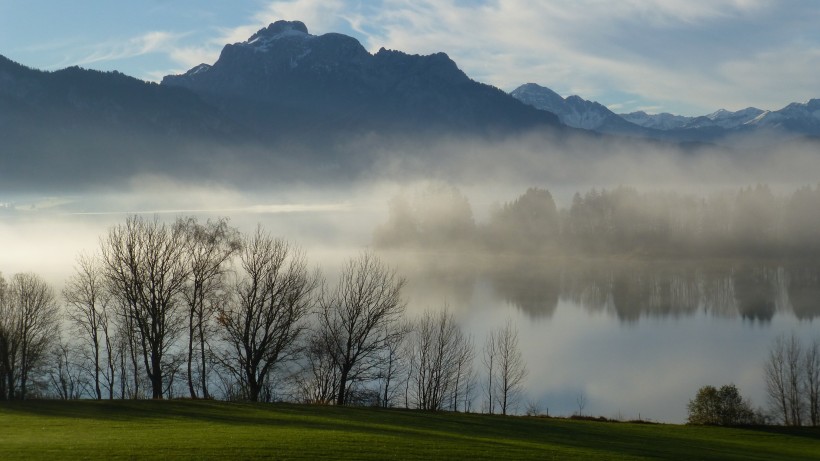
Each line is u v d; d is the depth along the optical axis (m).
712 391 57.84
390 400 62.47
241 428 33.22
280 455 26.69
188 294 52.56
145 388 62.88
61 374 63.69
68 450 26.45
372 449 28.59
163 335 50.28
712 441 43.16
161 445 27.75
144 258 51.66
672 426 49.28
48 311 68.12
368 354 56.03
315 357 57.78
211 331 52.69
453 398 67.19
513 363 73.38
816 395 65.50
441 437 33.81
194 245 52.62
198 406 41.41
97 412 38.31
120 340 61.88
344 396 55.03
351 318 54.97
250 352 50.19
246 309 51.34
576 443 36.47
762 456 37.69
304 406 43.97
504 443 33.25
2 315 57.84
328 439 30.12
